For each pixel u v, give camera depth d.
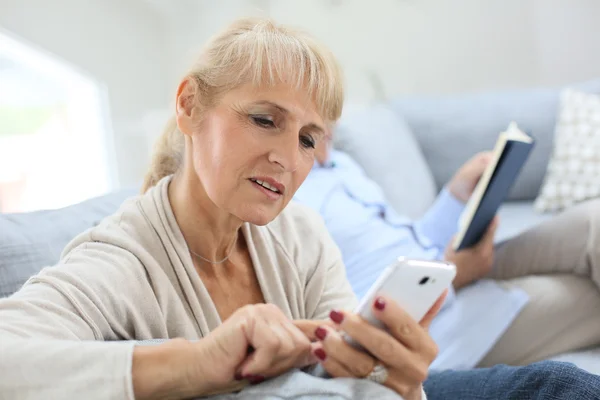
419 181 2.50
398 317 0.75
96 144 3.08
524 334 1.64
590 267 1.70
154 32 3.16
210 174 0.90
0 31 2.64
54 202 3.11
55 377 0.68
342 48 3.30
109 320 0.83
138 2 3.06
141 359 0.70
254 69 0.87
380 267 1.66
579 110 2.68
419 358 0.77
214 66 0.90
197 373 0.70
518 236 1.85
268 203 0.90
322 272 1.12
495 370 1.05
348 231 1.66
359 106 3.33
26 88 2.96
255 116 0.88
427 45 3.27
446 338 1.62
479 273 1.76
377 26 3.27
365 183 1.86
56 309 0.77
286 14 3.28
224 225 0.97
